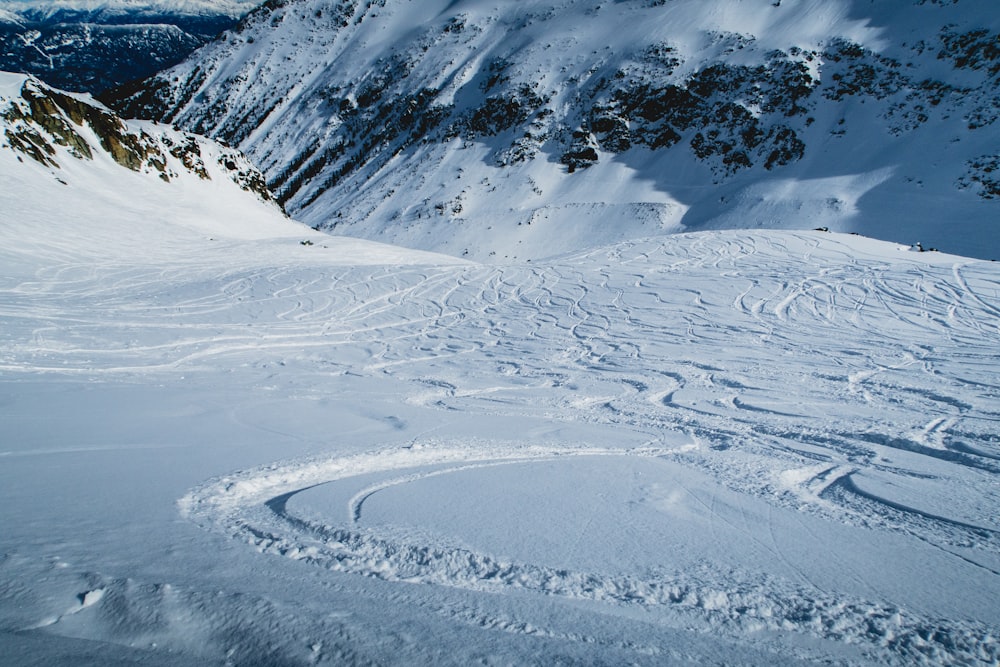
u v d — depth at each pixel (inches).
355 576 81.8
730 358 411.8
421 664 60.9
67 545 81.7
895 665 69.2
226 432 171.8
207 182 1720.0
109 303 611.8
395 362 428.5
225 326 546.0
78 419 174.9
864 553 101.0
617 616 75.2
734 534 107.1
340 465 143.2
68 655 57.3
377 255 1248.2
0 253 788.0
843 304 583.8
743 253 922.7
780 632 74.6
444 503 115.3
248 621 66.1
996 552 103.9
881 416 246.4
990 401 271.0
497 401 285.7
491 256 2775.6
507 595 79.1
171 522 95.0
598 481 137.5
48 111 1298.0
